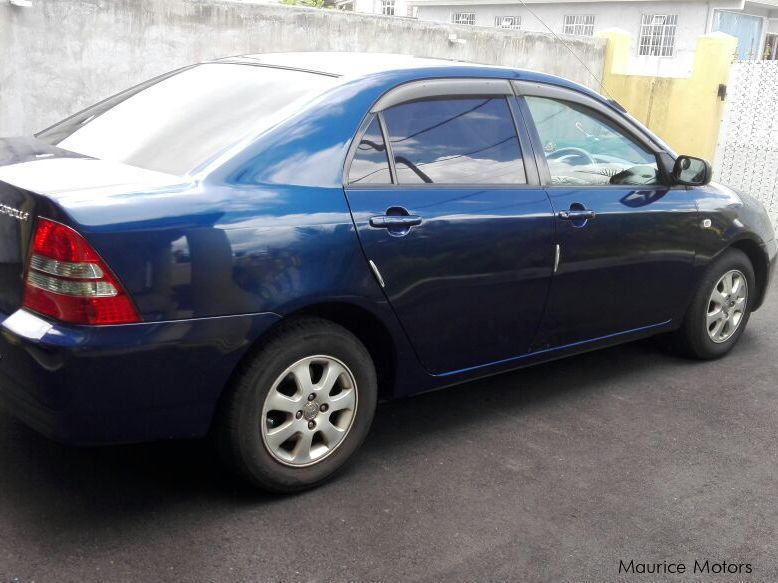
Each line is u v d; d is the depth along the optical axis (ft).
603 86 37.55
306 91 11.57
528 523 11.00
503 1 76.02
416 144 12.10
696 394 15.67
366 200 11.23
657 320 15.90
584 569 10.12
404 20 31.40
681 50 66.44
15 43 23.47
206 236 9.75
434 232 11.81
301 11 28.50
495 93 13.28
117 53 25.27
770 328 19.98
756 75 33.14
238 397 10.36
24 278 9.56
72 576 9.31
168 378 9.68
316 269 10.61
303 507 11.03
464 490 11.73
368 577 9.69
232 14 27.09
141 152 11.21
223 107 11.66
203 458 12.08
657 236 15.11
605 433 13.82
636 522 11.20
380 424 13.69
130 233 9.32
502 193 12.82
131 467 11.71
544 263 13.32
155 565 9.62
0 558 9.52
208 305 9.78
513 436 13.51
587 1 70.95
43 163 10.80
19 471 11.37
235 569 9.66
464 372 13.02
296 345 10.71
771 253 17.84
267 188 10.48
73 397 9.23
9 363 9.54
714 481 12.44
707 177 15.66
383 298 11.42
